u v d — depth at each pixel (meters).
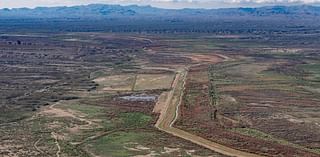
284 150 74.69
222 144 78.12
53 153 72.69
